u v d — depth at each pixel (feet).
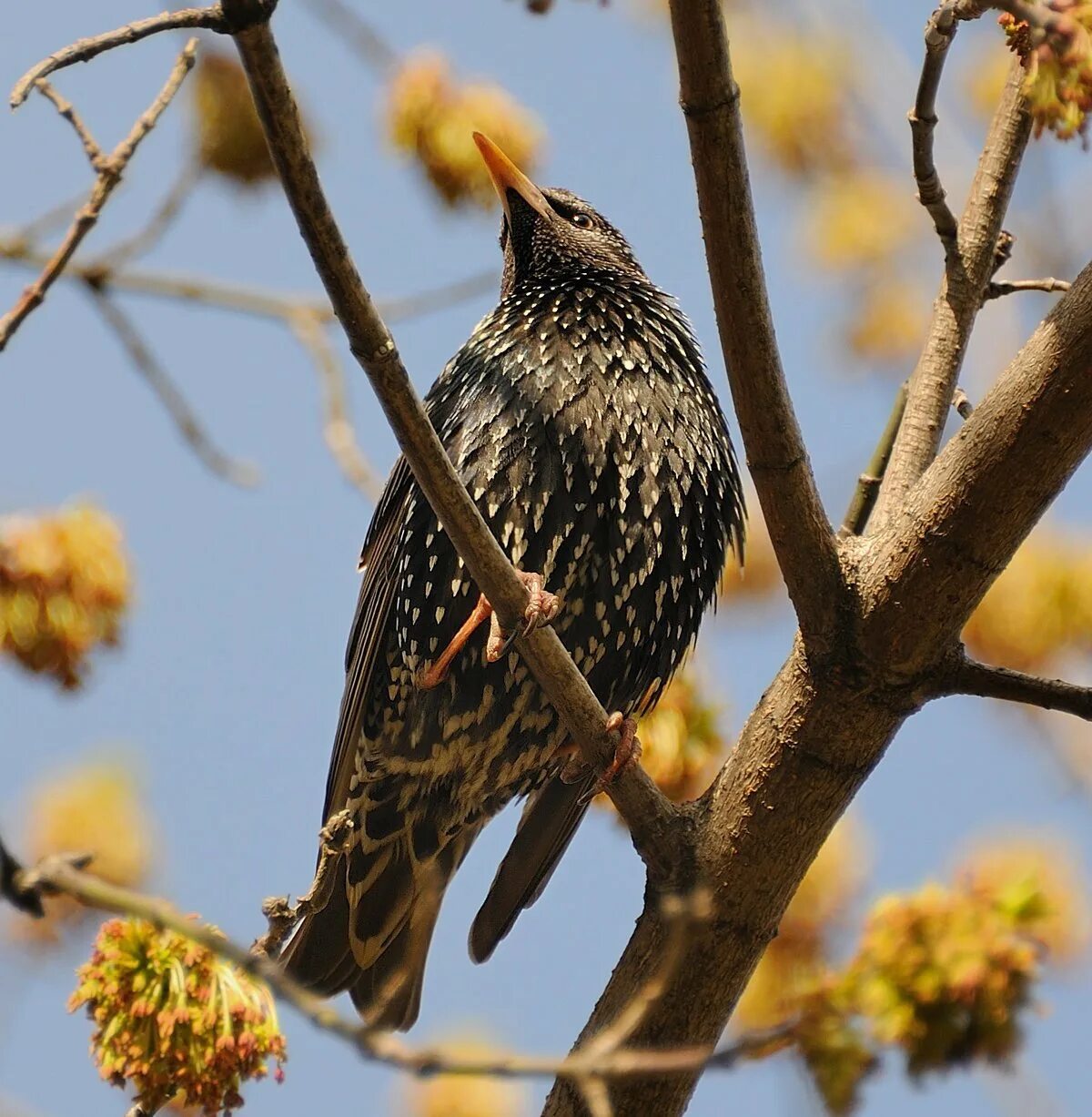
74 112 25.67
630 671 37.50
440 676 34.96
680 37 25.27
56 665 30.17
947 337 32.73
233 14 22.31
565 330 37.40
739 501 38.63
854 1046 22.16
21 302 25.12
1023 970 22.56
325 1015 19.03
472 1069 18.92
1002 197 32.94
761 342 27.09
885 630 28.12
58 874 19.71
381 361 25.49
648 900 29.96
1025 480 27.25
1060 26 22.38
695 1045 29.12
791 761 29.01
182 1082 25.08
